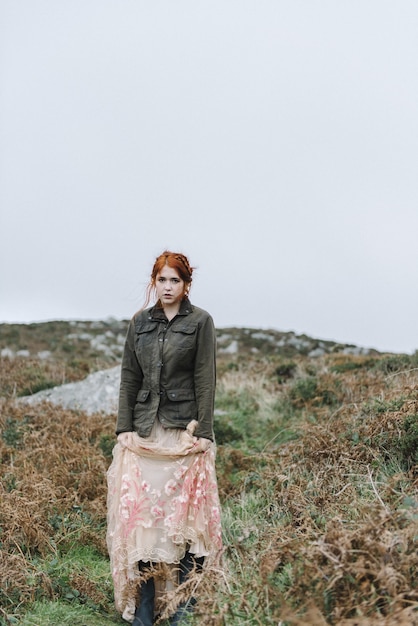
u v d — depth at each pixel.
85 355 25.16
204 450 4.33
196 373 4.43
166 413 4.39
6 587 4.24
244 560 3.93
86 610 4.30
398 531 3.37
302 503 4.90
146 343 4.45
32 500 5.58
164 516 4.19
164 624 4.18
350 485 4.80
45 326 31.39
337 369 12.36
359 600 3.20
